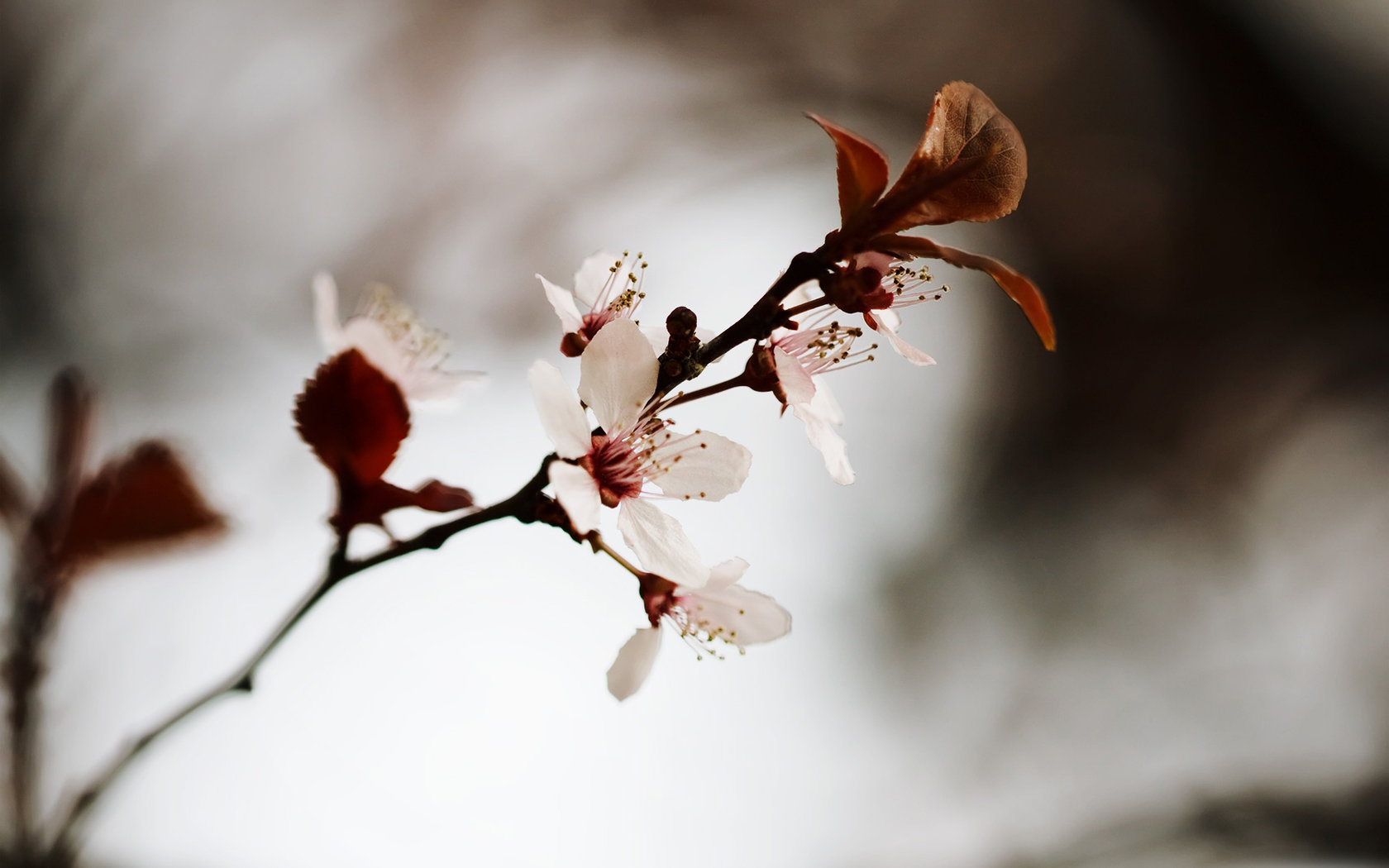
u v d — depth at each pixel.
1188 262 0.94
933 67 0.95
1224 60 0.92
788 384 0.33
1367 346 0.92
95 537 0.35
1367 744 0.78
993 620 0.85
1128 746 0.80
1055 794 0.76
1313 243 0.93
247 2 0.84
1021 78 0.96
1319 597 0.88
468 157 0.88
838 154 0.33
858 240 0.33
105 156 0.78
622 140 0.90
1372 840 0.66
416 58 0.87
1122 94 0.95
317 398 0.33
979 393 0.90
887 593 0.82
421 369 0.36
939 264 0.90
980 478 0.89
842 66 0.95
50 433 0.35
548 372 0.33
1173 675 0.85
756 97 0.93
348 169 0.86
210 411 0.73
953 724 0.80
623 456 0.34
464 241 0.87
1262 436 0.92
